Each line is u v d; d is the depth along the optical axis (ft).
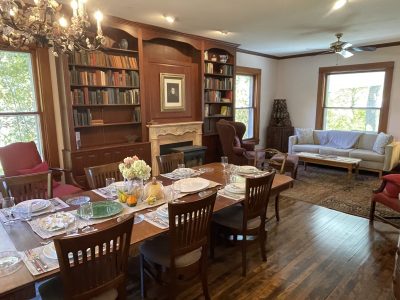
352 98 21.71
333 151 19.77
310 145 21.57
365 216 11.96
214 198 6.05
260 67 23.80
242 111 23.40
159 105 16.49
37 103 12.56
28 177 7.53
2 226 5.65
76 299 4.36
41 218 5.94
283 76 25.40
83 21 6.81
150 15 12.81
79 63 12.70
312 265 8.38
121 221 4.61
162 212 6.11
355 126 21.76
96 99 13.55
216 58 19.26
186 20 13.58
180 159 10.60
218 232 8.72
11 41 6.47
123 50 14.11
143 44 15.57
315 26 14.82
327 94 23.06
